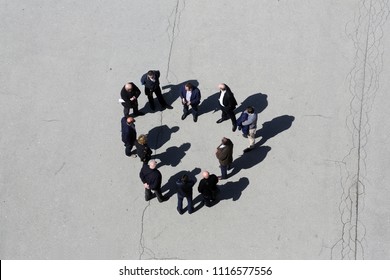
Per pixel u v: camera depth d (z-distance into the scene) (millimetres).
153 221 11375
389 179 11617
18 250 11203
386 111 12430
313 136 12203
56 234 11359
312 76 13000
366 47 13297
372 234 11055
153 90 11938
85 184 11906
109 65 13477
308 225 11180
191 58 13469
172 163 12023
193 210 11422
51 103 13016
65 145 12430
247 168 11867
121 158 12164
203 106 12742
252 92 12875
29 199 11797
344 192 11500
